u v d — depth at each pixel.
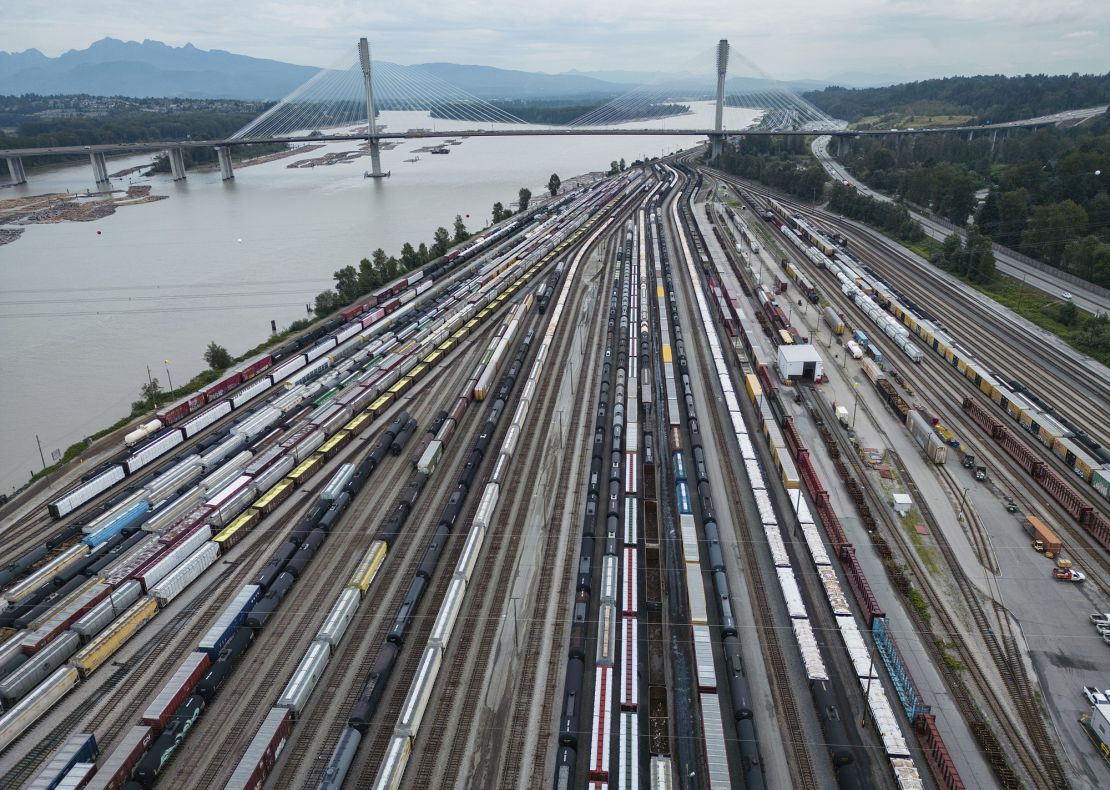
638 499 86.12
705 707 59.12
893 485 92.69
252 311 175.00
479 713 61.25
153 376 138.88
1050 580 75.69
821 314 158.75
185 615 73.31
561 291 179.88
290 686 61.44
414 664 66.19
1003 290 168.12
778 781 54.75
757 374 125.12
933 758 55.75
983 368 121.25
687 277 191.88
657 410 113.50
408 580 77.44
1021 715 59.91
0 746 57.84
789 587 72.69
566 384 124.44
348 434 107.00
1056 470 94.38
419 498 92.38
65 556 79.62
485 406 117.44
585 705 61.47
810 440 103.38
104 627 70.38
